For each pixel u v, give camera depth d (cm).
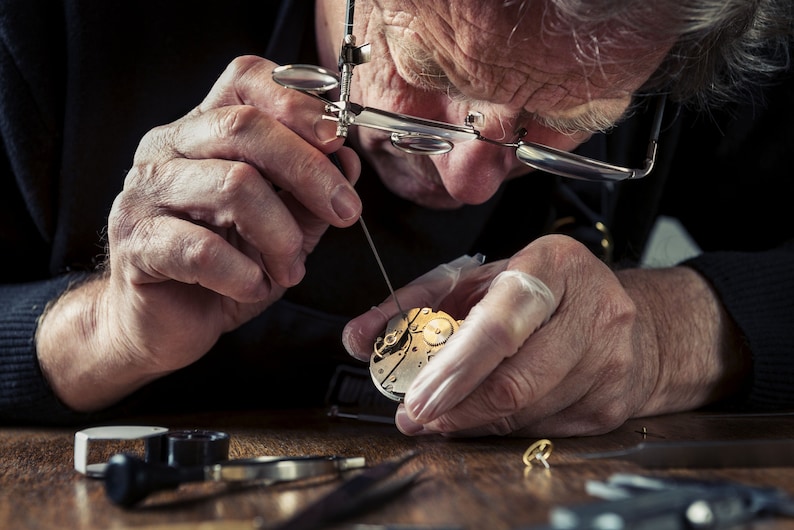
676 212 72
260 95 43
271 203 42
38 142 52
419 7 41
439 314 43
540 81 41
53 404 50
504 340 40
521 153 44
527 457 39
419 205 55
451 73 42
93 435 38
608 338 43
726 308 52
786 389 51
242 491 35
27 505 35
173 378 55
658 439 43
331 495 33
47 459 41
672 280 53
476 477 37
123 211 44
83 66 52
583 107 43
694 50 42
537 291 41
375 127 42
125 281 45
